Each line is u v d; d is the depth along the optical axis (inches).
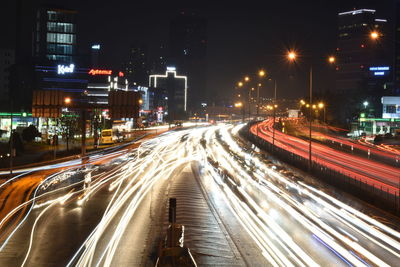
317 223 1017.5
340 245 843.4
